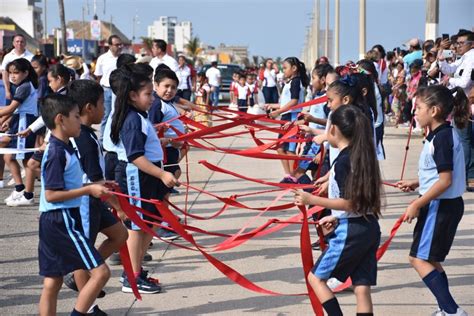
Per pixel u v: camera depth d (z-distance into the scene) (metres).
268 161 13.34
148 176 6.01
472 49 10.02
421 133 17.00
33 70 9.75
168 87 7.38
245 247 7.62
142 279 6.17
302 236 5.13
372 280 4.87
